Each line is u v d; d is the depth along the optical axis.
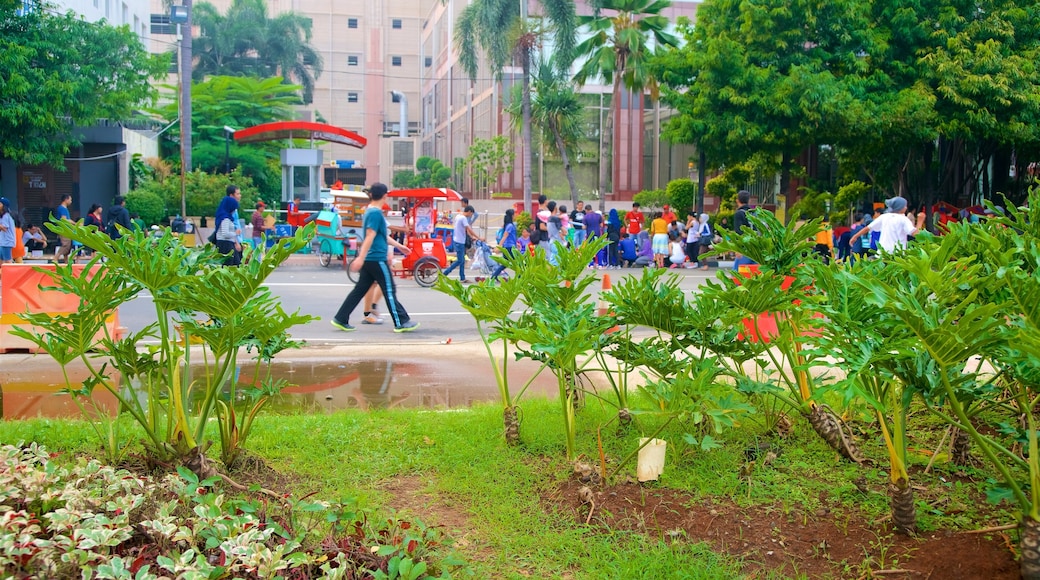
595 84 46.84
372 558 3.39
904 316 3.23
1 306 9.38
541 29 34.12
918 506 4.34
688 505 4.41
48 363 8.77
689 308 5.10
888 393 4.89
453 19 67.75
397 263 20.38
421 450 5.39
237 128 50.59
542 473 4.95
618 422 5.68
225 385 7.59
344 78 88.31
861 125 25.11
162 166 37.44
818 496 4.57
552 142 39.16
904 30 25.81
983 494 4.62
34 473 3.59
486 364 8.94
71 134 29.73
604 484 4.65
